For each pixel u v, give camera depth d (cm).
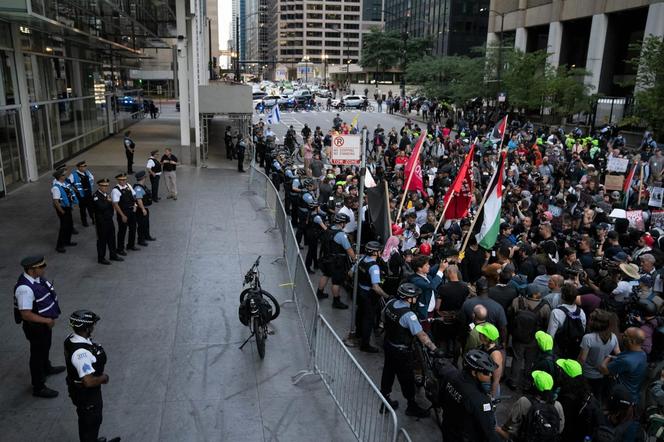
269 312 795
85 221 1395
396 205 1346
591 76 4194
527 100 3847
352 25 18338
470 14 8181
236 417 650
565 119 4044
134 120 4303
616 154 1975
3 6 1323
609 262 853
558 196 1465
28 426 618
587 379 649
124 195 1199
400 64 9006
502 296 758
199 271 1124
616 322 657
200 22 4234
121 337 833
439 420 653
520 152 2241
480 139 2747
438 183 1655
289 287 1061
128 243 1240
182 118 2389
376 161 2277
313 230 1171
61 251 1195
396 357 646
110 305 944
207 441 605
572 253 888
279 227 1386
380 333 894
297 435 621
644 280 746
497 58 4297
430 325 786
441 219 1095
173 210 1631
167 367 754
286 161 2155
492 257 991
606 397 642
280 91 7881
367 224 1166
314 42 18312
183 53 2317
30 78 1903
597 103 3722
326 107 6556
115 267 1128
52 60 2173
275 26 19338
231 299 991
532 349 717
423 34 9488
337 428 638
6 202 1589
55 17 1673
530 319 711
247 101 2419
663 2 3681
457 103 4659
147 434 613
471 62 4659
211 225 1477
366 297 820
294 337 862
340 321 936
